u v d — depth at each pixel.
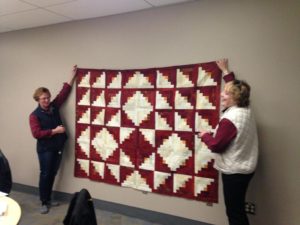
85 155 3.18
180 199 2.64
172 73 2.66
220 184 2.44
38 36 3.49
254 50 2.29
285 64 2.18
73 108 3.26
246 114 2.00
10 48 3.74
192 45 2.56
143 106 2.82
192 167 2.57
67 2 2.58
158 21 2.72
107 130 3.04
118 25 2.95
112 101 3.00
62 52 3.33
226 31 2.40
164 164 2.71
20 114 3.70
